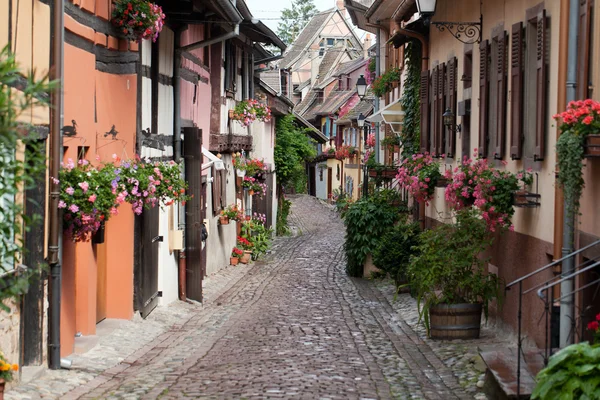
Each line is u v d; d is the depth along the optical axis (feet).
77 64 35.96
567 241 30.40
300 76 271.28
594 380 21.47
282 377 32.32
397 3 86.69
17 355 28.68
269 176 117.91
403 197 81.00
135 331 43.27
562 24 32.09
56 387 29.60
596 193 29.07
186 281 57.06
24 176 16.87
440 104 59.52
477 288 41.32
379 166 74.79
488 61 46.03
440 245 42.06
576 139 27.35
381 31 105.91
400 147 81.15
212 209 73.31
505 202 37.88
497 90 43.45
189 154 57.31
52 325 32.17
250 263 86.63
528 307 37.63
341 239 116.57
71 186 32.53
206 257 71.15
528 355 29.76
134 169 36.58
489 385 29.19
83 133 36.94
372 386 31.40
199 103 68.33
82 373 32.48
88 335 39.14
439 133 59.98
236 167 88.63
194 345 40.83
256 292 64.03
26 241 30.58
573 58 31.27
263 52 102.83
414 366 35.83
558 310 30.91
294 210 181.06
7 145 15.83
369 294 63.46
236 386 30.58
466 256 41.50
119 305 44.86
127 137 43.42
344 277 75.05
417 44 70.59
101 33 39.93
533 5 37.32
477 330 41.96
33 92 15.55
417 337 43.47
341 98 206.90
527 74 38.50
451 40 56.95
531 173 37.65
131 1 41.47
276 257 93.20
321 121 232.32
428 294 42.93
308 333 44.73
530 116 38.47
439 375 33.91
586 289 30.53
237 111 84.79
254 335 43.93
